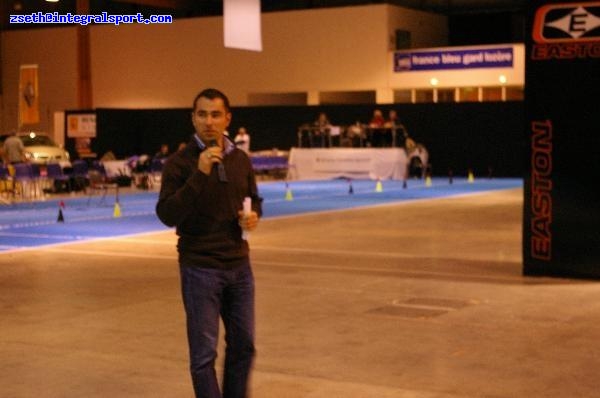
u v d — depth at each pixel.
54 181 31.22
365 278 13.01
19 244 17.22
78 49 45.16
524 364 8.21
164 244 17.14
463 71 44.19
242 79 49.28
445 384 7.58
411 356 8.53
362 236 18.14
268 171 40.59
